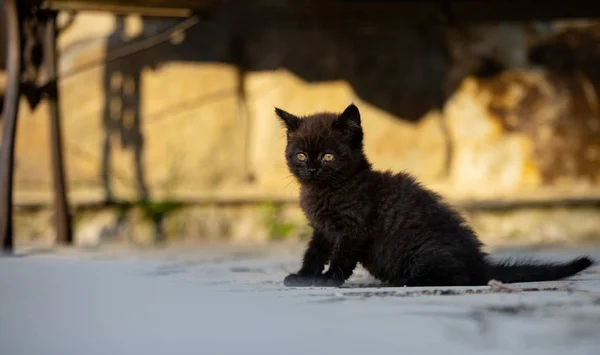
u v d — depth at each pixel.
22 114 2.52
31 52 2.18
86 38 2.53
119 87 2.53
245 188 2.53
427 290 1.64
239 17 2.45
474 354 1.35
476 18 2.45
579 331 1.42
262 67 2.57
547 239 2.49
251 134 2.57
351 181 1.80
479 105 2.57
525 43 2.58
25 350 1.35
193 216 2.52
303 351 1.36
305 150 1.83
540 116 2.57
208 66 2.57
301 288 1.68
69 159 2.52
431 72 2.58
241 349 1.37
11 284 1.60
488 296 1.59
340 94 2.57
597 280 1.76
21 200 2.47
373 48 2.58
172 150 2.54
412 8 2.44
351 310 1.50
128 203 2.50
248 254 2.18
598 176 2.57
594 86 2.57
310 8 2.43
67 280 1.64
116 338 1.41
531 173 2.56
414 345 1.39
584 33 2.59
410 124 2.58
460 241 1.76
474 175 2.56
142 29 2.53
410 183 1.80
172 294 1.58
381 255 1.78
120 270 1.80
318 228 1.82
